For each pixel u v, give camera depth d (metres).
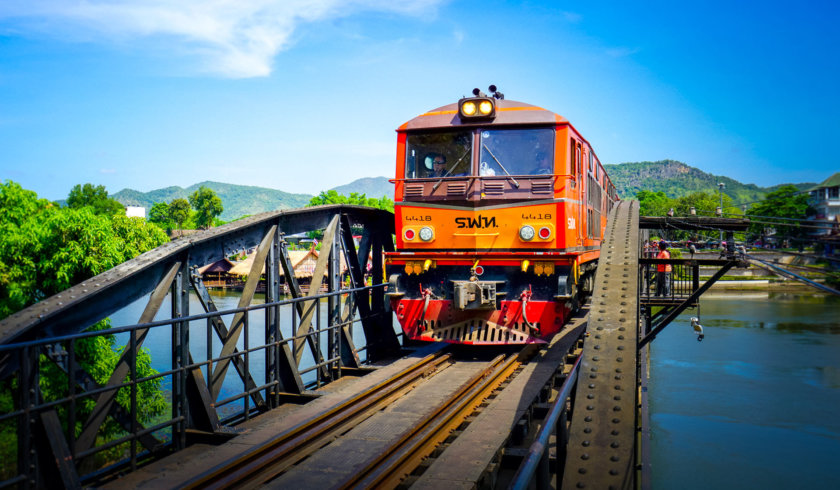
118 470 5.66
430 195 10.58
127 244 16.41
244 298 7.65
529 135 10.30
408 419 7.05
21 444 4.54
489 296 9.84
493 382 8.95
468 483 5.14
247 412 7.31
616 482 3.24
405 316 10.71
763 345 27.53
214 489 4.89
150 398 15.84
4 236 14.48
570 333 13.20
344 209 10.54
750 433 15.44
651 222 16.00
